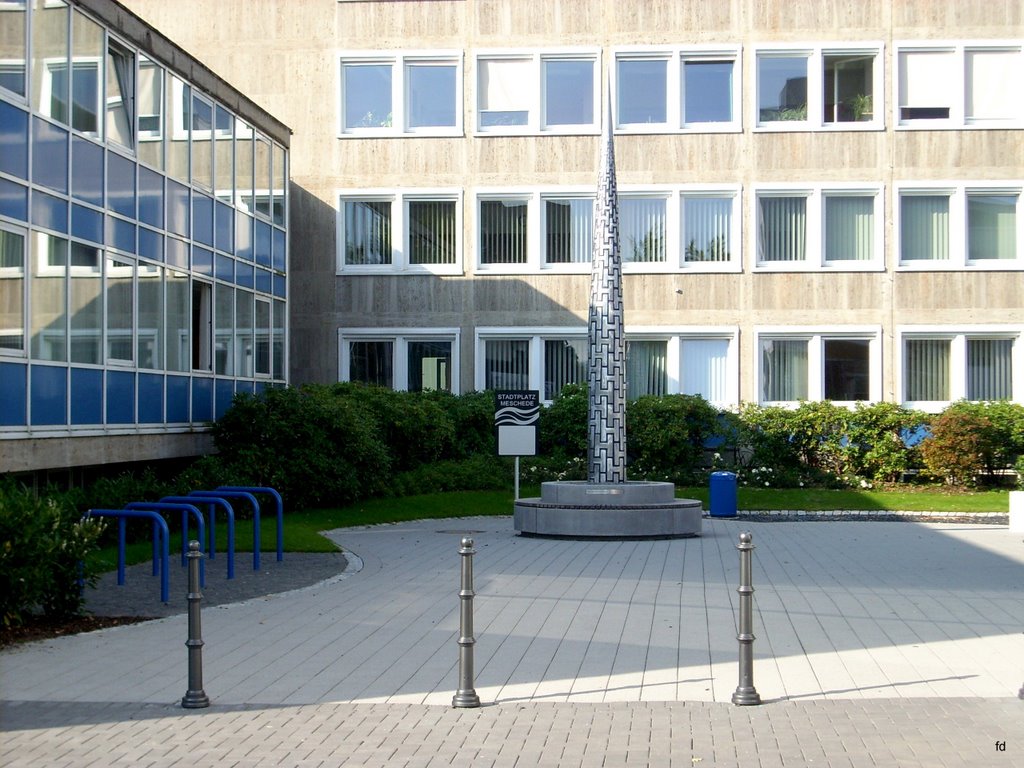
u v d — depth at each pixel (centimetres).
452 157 3506
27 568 1141
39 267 1859
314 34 3519
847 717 829
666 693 911
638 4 3491
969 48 3447
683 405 3253
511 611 1309
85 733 798
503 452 2645
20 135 1805
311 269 3519
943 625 1220
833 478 3266
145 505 1602
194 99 2489
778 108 3491
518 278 3491
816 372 3450
